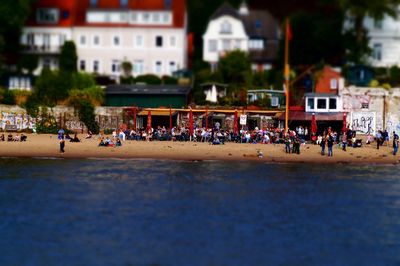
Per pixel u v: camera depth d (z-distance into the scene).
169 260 61.41
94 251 63.19
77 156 105.06
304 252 63.56
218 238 66.56
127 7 164.75
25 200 78.31
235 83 144.12
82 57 164.12
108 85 141.00
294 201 79.38
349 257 62.81
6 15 156.12
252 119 122.56
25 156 104.81
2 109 124.44
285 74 138.75
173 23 164.38
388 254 63.62
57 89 130.88
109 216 72.56
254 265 60.59
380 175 94.06
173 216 72.81
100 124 124.81
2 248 63.72
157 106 132.00
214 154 107.12
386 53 159.12
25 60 161.12
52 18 164.12
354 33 159.50
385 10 158.38
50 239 65.94
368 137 116.94
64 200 78.50
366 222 71.94
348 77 148.38
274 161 103.44
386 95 123.62
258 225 70.44
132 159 103.56
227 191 83.50
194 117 123.88
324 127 122.25
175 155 106.25
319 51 162.75
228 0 193.62
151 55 164.38
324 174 94.38
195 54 181.50
